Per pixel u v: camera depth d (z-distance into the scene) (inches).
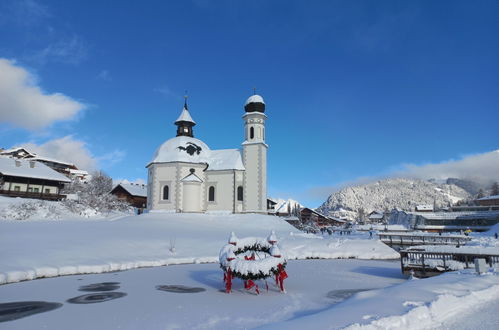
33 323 380.2
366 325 299.0
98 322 386.6
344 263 1087.6
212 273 808.3
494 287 501.0
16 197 2106.3
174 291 583.2
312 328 292.7
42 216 1792.6
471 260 834.8
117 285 636.1
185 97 2508.6
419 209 5216.5
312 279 745.0
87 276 745.6
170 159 2182.6
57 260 808.3
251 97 2336.4
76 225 1444.4
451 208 4414.4
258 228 1813.5
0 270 674.2
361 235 2345.0
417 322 328.5
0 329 357.4
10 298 516.7
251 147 2198.6
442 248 863.1
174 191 2127.2
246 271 565.9
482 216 3201.3
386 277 794.8
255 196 2138.3
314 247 1318.9
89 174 4692.4
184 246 1164.5
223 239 1337.4
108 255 927.7
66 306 464.1
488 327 327.0
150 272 816.3
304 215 4475.9
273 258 585.3
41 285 630.5
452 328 324.8
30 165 2401.6
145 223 1642.5
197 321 394.3
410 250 848.9
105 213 2198.6
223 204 2158.0
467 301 417.4
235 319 404.2
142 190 3240.7
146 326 372.8
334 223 4847.4
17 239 984.3
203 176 2222.0
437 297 410.9
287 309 458.0
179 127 2428.6
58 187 2454.5
